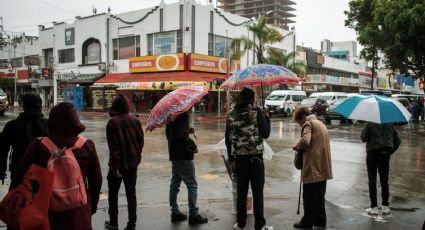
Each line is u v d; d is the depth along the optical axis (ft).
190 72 119.96
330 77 173.06
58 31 162.81
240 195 17.11
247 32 142.20
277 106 110.22
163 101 18.40
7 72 193.47
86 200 10.22
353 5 91.20
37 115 13.69
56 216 9.75
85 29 151.02
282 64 133.18
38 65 173.27
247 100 16.76
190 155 18.72
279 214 20.62
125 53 138.92
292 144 50.55
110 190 17.97
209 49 128.98
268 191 25.94
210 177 30.17
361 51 91.66
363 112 18.94
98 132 63.10
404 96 113.39
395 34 72.84
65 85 142.51
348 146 49.98
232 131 16.76
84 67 151.94
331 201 23.54
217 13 130.52
